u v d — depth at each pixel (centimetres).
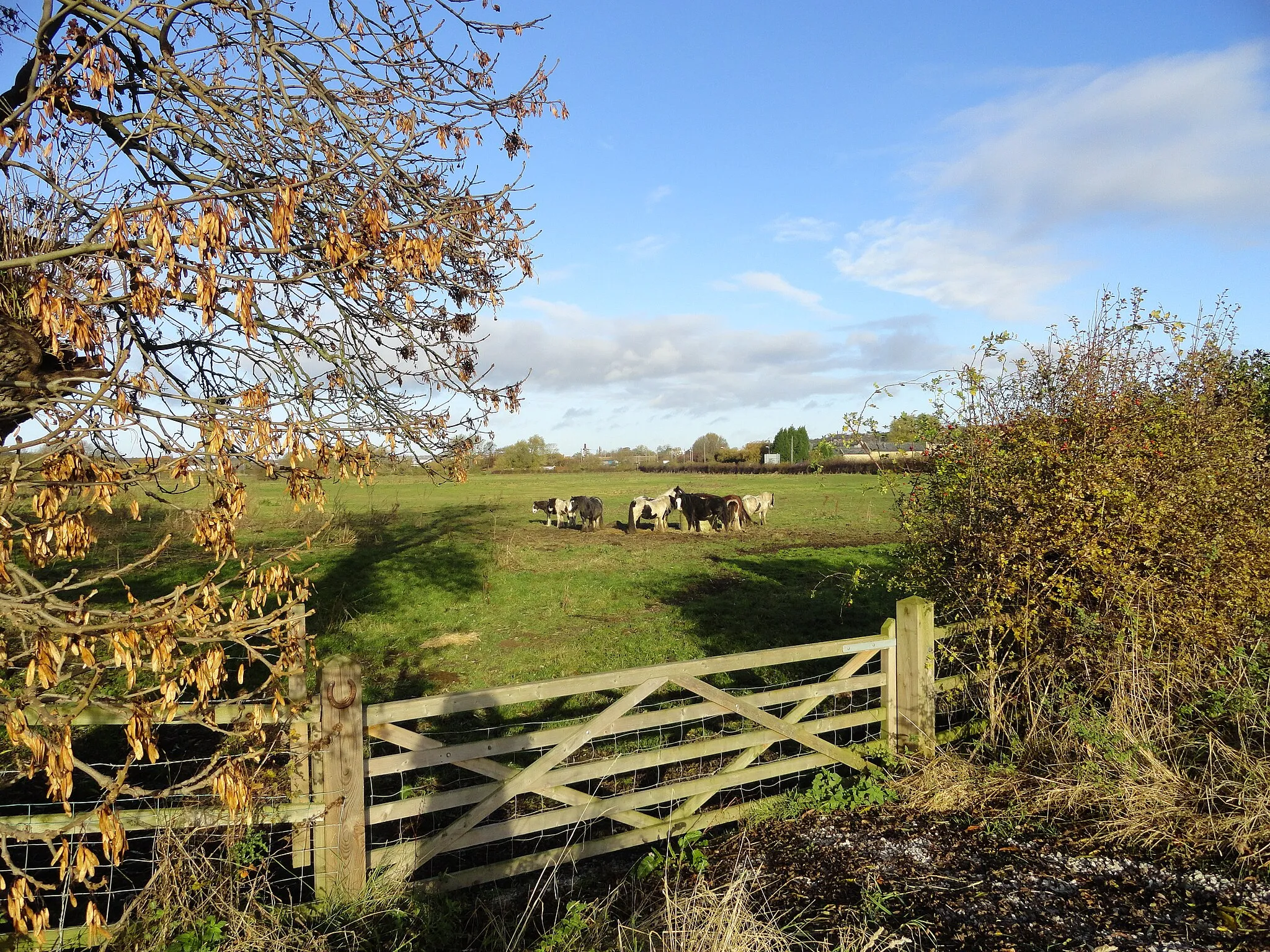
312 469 339
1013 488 598
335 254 339
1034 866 430
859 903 410
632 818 507
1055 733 556
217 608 318
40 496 300
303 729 424
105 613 288
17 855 482
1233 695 545
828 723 578
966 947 361
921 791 537
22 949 359
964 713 664
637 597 1391
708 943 355
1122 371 679
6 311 390
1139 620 554
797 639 1055
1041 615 593
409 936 392
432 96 451
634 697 499
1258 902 373
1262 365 798
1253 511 614
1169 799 467
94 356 311
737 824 540
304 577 342
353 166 373
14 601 278
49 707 304
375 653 1039
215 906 374
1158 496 577
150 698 373
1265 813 427
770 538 2222
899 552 746
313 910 398
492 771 460
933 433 685
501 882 481
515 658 1005
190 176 419
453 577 1566
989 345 680
